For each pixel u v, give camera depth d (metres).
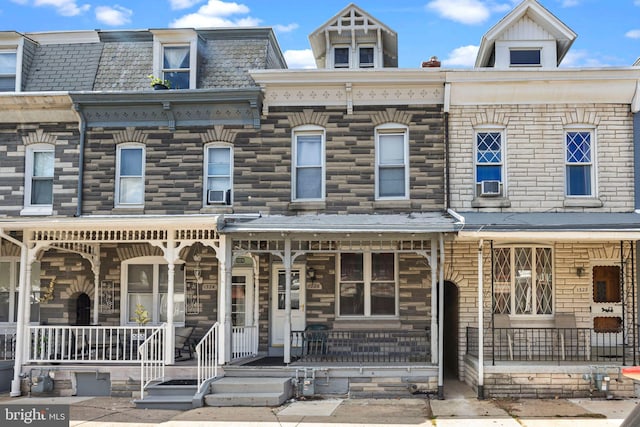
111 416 11.09
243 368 12.77
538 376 12.30
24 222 12.98
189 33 15.34
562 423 10.19
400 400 12.26
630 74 13.92
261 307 14.97
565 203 14.16
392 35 16.08
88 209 14.98
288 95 14.70
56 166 15.10
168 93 14.48
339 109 14.73
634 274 14.02
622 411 11.02
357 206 14.52
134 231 13.39
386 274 14.79
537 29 15.22
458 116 14.53
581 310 14.15
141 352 12.34
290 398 12.50
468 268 14.24
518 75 14.05
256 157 14.78
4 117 15.20
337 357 13.58
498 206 14.26
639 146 14.20
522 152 14.35
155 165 14.96
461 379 14.18
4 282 15.83
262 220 13.51
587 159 14.44
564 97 14.30
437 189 14.45
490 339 14.09
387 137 14.84
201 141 14.93
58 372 13.26
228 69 15.59
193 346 14.86
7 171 15.28
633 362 12.32
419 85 14.46
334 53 16.31
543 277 14.38
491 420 10.45
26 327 13.40
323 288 14.70
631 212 14.09
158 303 15.38
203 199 14.86
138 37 16.16
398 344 14.40
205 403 11.82
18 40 15.66
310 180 14.86
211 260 15.06
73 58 16.00
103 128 15.12
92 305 15.22
